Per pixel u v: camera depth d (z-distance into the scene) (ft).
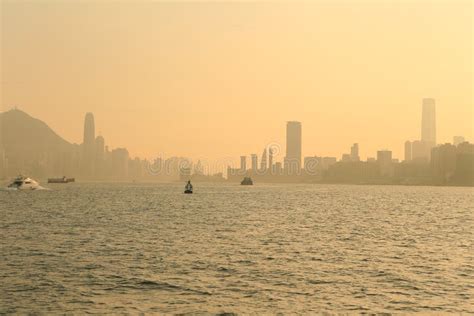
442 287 181.16
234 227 372.99
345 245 280.92
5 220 423.23
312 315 148.87
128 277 192.24
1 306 155.53
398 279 192.85
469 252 259.60
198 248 264.31
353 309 154.81
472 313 152.35
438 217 493.77
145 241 290.97
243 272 202.59
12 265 215.10
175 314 149.28
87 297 165.48
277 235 323.98
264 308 155.02
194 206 631.56
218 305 157.79
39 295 167.22
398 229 371.56
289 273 201.67
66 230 347.36
